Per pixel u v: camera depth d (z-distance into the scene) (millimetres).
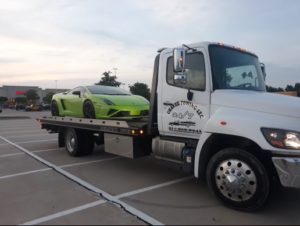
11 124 23266
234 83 5172
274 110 4293
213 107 4852
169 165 5543
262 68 6172
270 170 4340
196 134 5105
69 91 9570
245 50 5660
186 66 5215
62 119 9023
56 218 4297
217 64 5023
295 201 4922
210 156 4906
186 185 5828
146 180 6195
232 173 4449
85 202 4930
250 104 4496
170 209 4594
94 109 8016
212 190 4699
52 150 10055
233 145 4766
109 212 4492
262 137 4184
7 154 9445
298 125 4094
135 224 4066
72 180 6238
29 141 12586
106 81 31719
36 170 7184
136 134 6020
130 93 9031
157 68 5773
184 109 5254
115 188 5660
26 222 4176
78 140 8531
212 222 4121
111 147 6938
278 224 4074
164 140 5676
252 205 4344
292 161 3996
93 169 7180
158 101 5738
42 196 5250
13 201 5012
